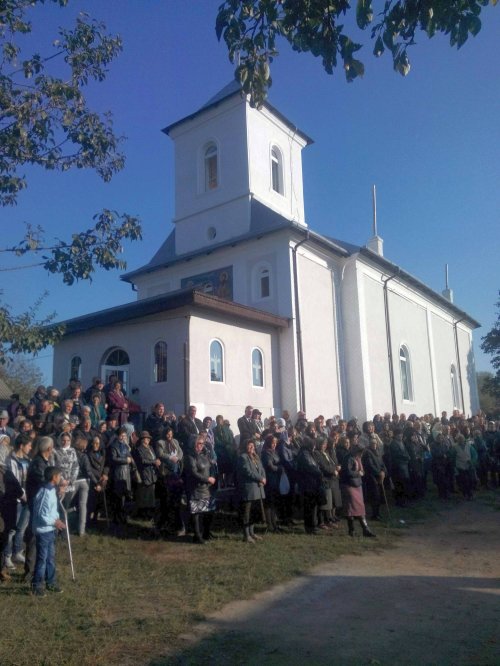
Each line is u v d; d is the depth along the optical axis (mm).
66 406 10711
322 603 6812
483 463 17641
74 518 10070
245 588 7293
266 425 14992
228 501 12844
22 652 5371
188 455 10062
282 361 18719
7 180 8711
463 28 5051
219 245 20672
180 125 24250
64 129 9305
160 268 22531
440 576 8070
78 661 5188
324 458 11336
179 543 9773
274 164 23891
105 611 6430
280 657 5254
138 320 16500
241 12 5988
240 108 22375
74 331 17797
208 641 5637
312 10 5570
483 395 65562
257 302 19672
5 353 8336
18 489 7680
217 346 16375
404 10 5172
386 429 15391
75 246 8977
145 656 5289
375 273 24125
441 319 32656
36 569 6980
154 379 15859
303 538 10500
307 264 20312
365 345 21906
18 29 8664
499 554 9461
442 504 14656
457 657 5223
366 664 5082
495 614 6422
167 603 6723
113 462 10562
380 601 6898
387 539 10578
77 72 9297
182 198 23672
